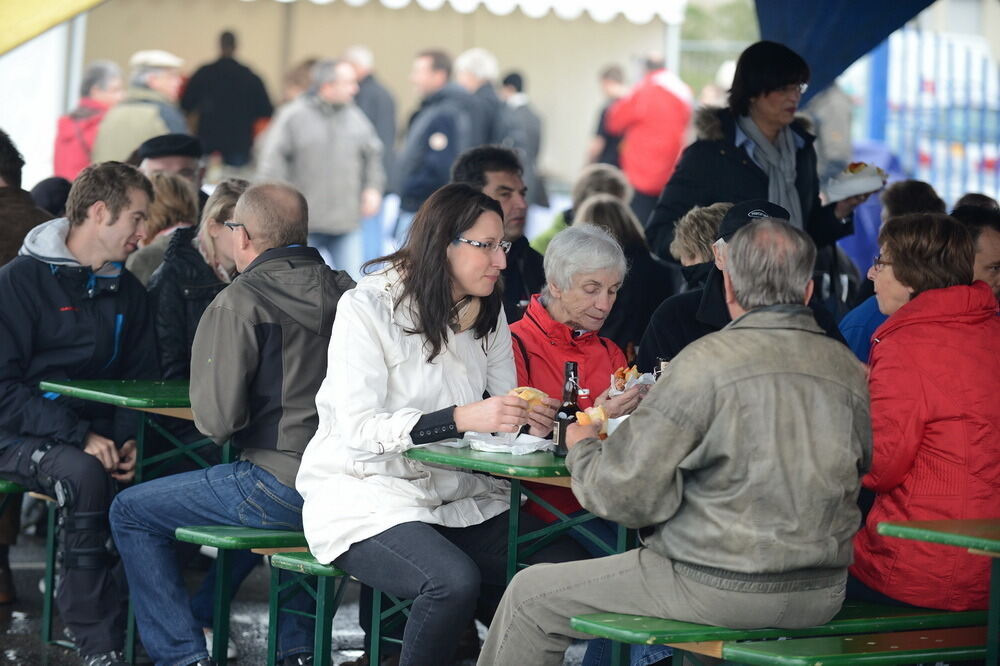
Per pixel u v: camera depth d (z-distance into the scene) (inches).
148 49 1082.7
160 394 396.8
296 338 363.6
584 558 345.4
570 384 328.2
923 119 1181.7
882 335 329.4
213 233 453.4
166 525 370.6
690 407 274.1
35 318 422.0
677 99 999.0
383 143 1023.6
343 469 332.2
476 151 483.2
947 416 315.3
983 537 271.0
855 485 280.4
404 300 333.7
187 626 370.0
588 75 1151.6
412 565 317.7
